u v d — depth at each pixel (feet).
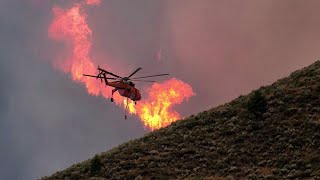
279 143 202.08
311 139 197.88
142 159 211.00
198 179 175.73
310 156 183.01
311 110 228.84
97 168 208.44
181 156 210.79
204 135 230.68
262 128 222.69
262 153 198.49
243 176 180.24
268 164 186.70
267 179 171.01
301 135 204.85
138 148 227.61
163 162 205.77
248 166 189.78
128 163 207.51
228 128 231.09
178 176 188.85
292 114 229.66
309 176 167.73
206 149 214.28
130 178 191.52
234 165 192.44
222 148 210.79
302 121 217.36
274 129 217.36
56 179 211.00
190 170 194.08
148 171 195.83
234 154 201.67
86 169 215.51
